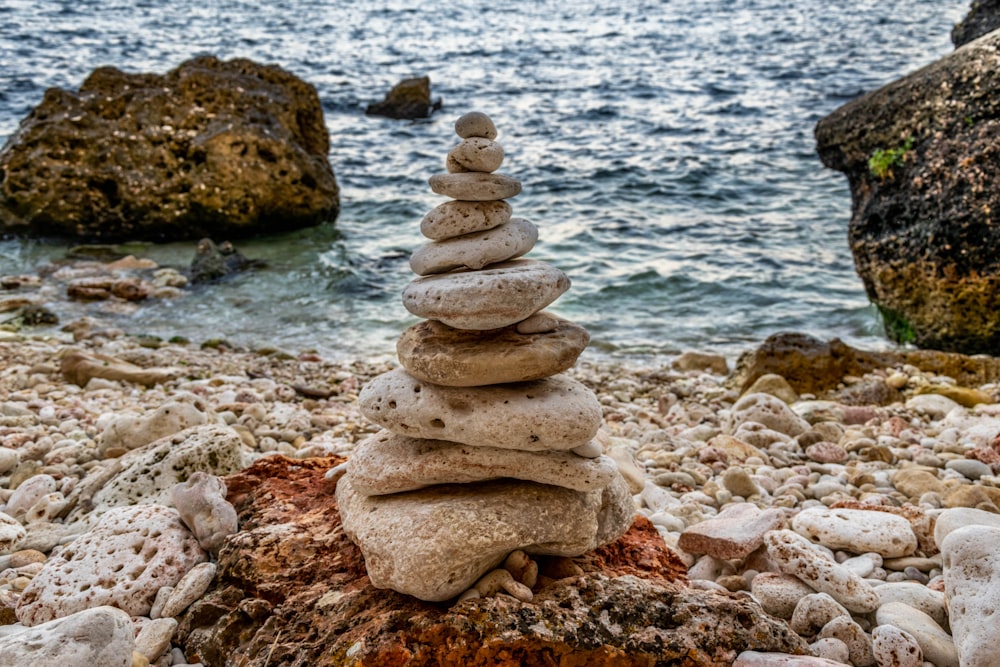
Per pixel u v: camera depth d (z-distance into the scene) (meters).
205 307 10.02
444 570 2.87
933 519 4.06
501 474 3.13
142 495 4.34
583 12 57.66
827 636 3.13
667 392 7.52
